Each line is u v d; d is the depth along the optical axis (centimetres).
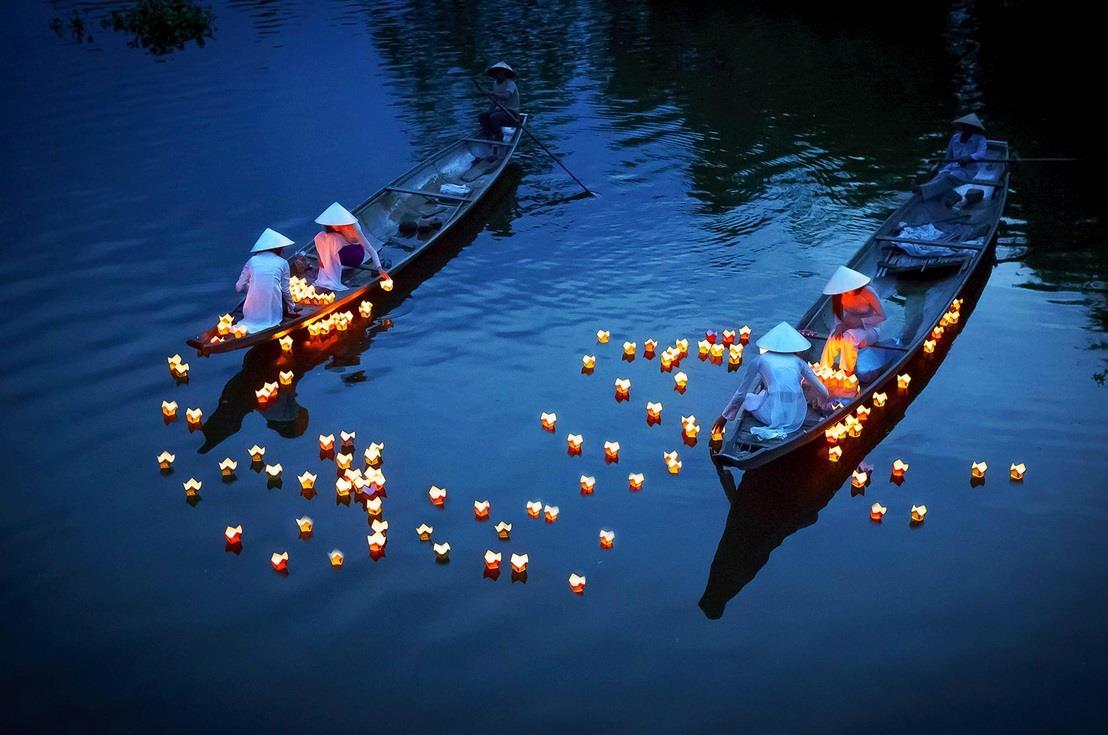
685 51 2242
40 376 1089
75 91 1961
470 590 809
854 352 1018
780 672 727
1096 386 1047
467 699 707
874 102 1889
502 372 1108
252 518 891
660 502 912
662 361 1107
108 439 994
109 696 708
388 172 1608
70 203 1493
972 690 707
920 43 2244
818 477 940
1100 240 1355
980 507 891
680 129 1789
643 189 1559
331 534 872
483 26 2441
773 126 1789
